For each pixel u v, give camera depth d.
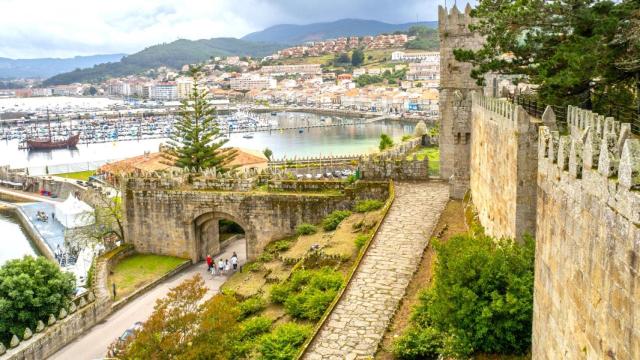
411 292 35.72
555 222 18.34
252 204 59.91
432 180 59.09
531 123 28.33
